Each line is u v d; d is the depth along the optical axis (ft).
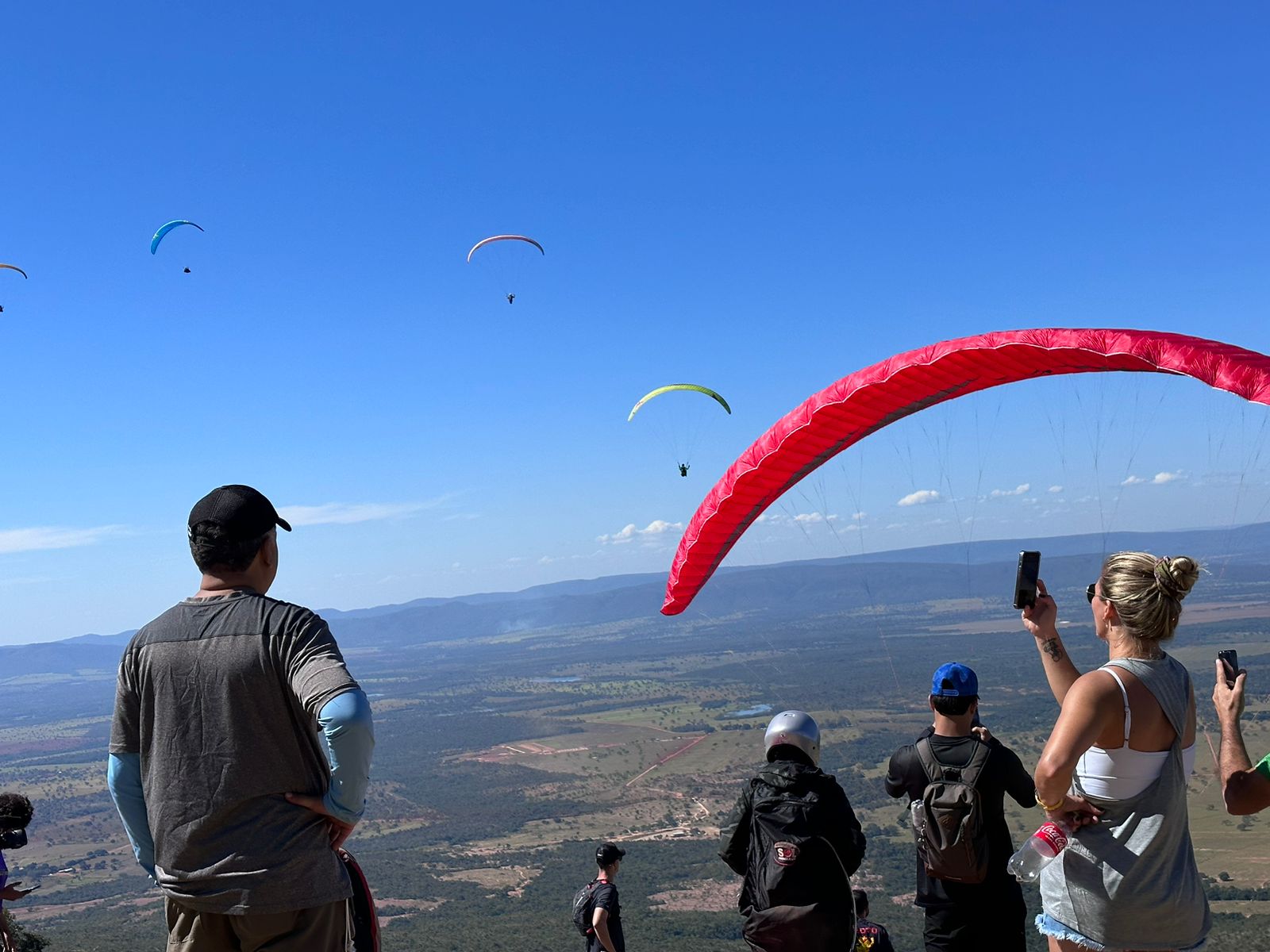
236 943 10.18
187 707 10.23
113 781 10.77
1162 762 11.16
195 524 10.88
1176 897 10.99
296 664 10.05
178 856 10.12
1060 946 11.66
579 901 30.32
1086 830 11.44
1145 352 13.33
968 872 14.71
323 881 10.15
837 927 13.84
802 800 14.38
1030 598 13.28
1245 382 11.71
